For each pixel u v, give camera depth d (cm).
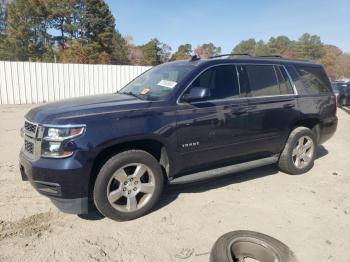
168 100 391
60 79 1677
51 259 303
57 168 329
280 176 534
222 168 452
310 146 549
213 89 430
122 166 361
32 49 5625
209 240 340
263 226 370
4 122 1022
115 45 6006
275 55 551
